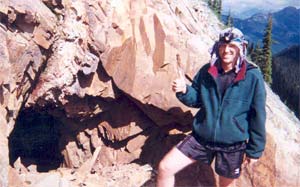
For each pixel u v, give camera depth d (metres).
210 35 4.74
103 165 3.94
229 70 2.29
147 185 3.59
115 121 3.86
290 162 3.31
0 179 2.64
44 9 3.15
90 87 3.53
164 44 3.54
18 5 2.86
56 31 3.19
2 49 2.78
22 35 2.98
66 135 4.13
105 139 3.98
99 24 3.45
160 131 3.85
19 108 3.20
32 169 4.41
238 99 2.29
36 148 4.98
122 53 3.49
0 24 2.81
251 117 2.31
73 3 3.31
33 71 3.17
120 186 3.59
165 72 3.51
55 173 3.63
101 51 3.43
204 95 2.38
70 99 3.50
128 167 3.85
